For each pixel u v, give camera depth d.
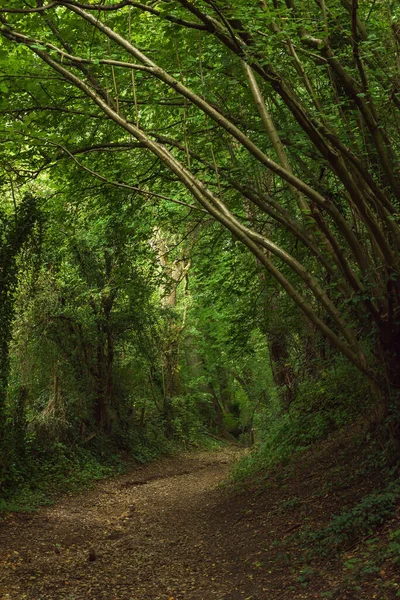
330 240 8.23
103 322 20.81
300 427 15.00
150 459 23.41
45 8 7.38
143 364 24.75
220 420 36.53
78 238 18.55
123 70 9.55
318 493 9.75
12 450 14.10
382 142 8.15
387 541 6.30
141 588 7.28
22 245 14.50
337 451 11.67
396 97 8.47
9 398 16.28
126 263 14.53
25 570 8.03
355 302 8.16
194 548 9.23
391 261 8.08
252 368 29.58
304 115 7.71
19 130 9.52
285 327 14.84
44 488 15.06
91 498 15.32
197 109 10.00
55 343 19.31
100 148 9.83
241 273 13.94
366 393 11.89
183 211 14.20
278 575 6.89
